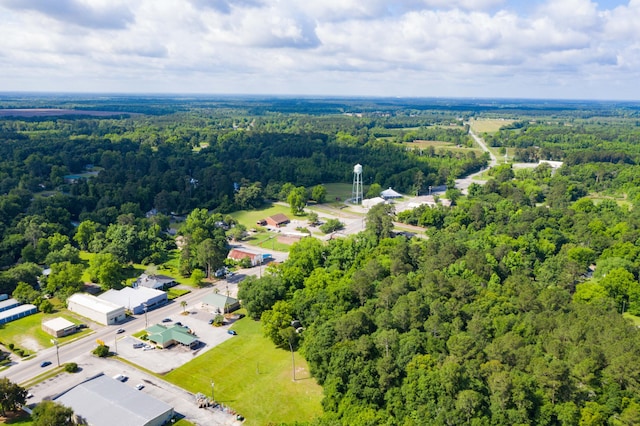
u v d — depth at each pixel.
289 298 152.62
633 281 152.62
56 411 93.19
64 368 121.56
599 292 147.38
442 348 111.25
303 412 105.56
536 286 148.62
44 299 160.62
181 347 133.25
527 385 93.56
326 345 114.12
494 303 131.25
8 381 102.06
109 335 140.25
